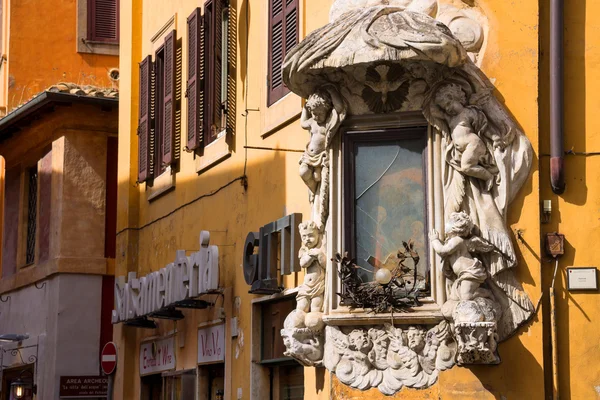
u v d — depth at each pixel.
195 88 18.28
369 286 11.27
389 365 11.06
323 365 11.59
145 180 21.14
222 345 16.56
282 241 14.01
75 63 29.55
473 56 11.17
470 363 10.64
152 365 20.27
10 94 29.03
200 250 16.77
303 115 11.94
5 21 29.77
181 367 18.61
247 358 15.48
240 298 15.98
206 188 17.88
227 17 17.64
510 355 10.66
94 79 29.64
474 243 10.62
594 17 11.03
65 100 25.00
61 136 25.69
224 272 16.73
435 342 10.85
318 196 11.88
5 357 28.17
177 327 18.91
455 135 10.80
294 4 14.82
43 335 25.81
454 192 10.88
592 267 10.70
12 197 29.12
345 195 11.52
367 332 11.20
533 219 10.74
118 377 21.64
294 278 14.19
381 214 11.45
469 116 10.80
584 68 10.98
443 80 10.98
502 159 10.77
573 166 10.88
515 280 10.71
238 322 15.98
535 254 10.70
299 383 14.35
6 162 29.52
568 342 10.67
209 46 18.00
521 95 10.96
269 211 15.17
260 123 15.67
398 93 11.27
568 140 10.92
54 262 25.27
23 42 29.28
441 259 10.77
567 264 10.77
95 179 25.72
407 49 10.66
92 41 29.69
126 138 22.27
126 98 22.45
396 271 11.06
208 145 17.80
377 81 11.22
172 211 19.59
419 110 11.23
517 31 11.06
